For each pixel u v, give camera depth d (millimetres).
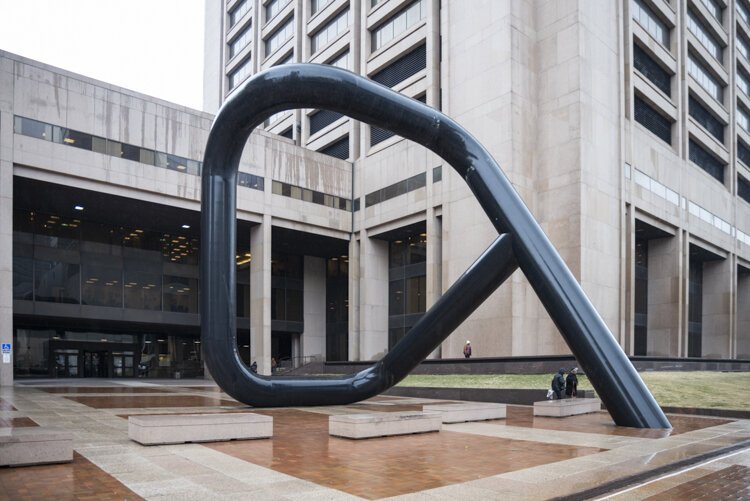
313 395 13336
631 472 7613
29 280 35062
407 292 40719
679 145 41406
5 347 26531
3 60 28359
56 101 29891
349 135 43406
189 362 46375
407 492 6473
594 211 31484
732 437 11000
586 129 31406
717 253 47094
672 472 7820
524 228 12984
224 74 61625
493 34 32875
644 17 38906
